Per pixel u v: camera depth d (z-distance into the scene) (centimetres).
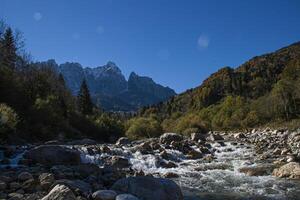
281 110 6384
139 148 2267
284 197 1299
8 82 3653
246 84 11744
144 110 13925
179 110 12550
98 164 1797
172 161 2075
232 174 1736
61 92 6184
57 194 875
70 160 1666
